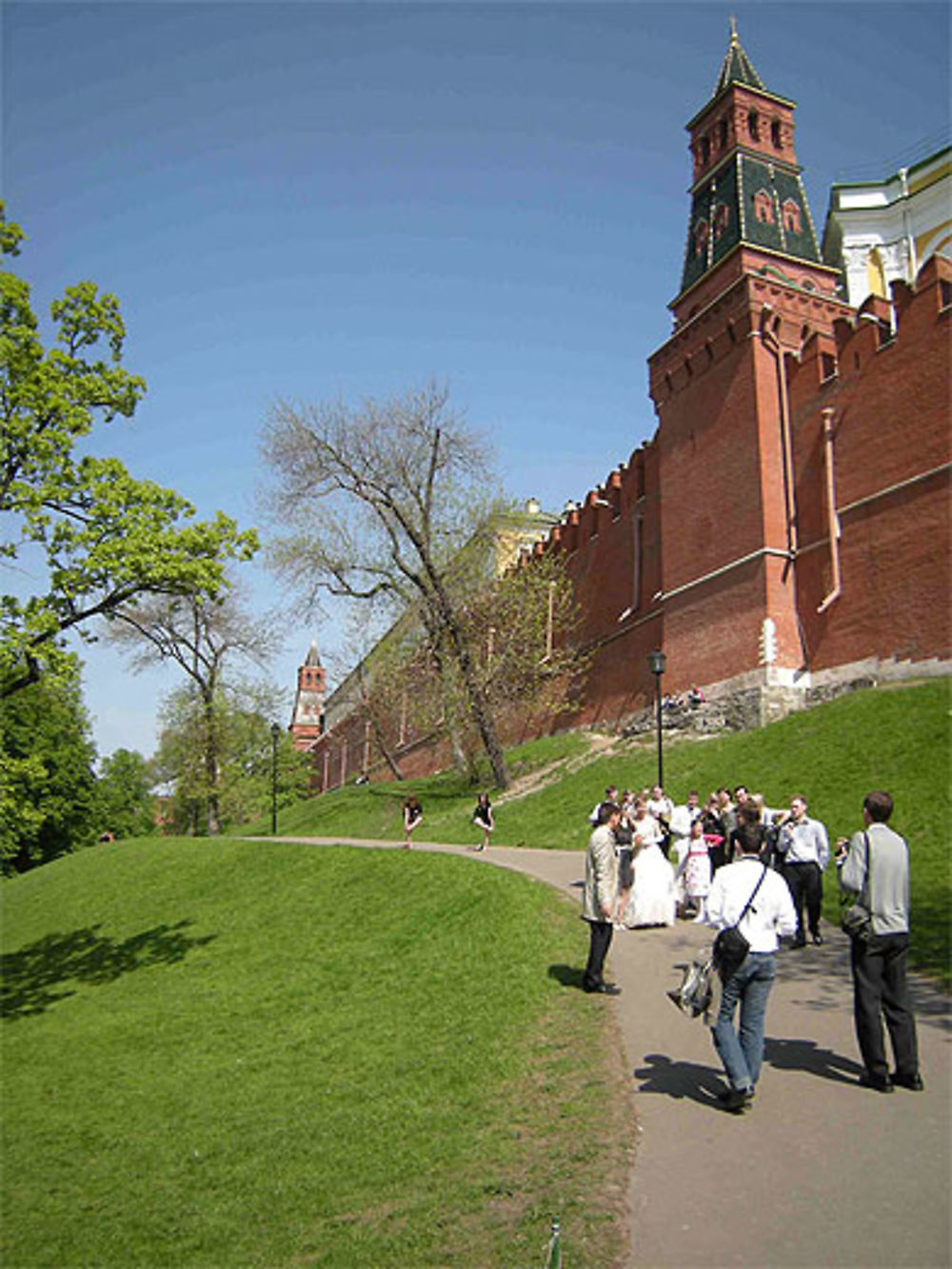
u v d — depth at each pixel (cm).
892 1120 683
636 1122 729
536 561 4425
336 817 4306
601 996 1091
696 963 756
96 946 2417
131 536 1752
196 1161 884
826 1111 711
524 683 4056
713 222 3488
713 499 3166
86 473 1791
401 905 1934
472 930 1563
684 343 3388
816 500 2855
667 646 3297
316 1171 788
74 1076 1320
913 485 2516
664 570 3375
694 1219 574
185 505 1880
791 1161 635
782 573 2902
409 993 1338
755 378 3034
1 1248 748
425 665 4056
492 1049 984
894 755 2144
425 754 5684
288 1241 669
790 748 2447
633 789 2728
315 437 3753
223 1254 673
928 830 1742
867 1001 746
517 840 2744
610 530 4025
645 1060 873
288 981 1644
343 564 3844
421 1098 902
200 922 2370
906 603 2503
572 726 4125
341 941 1831
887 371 2644
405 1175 736
